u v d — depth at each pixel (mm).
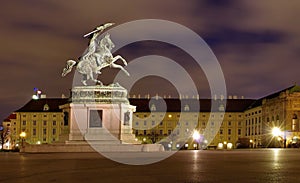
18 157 30922
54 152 39656
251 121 159750
